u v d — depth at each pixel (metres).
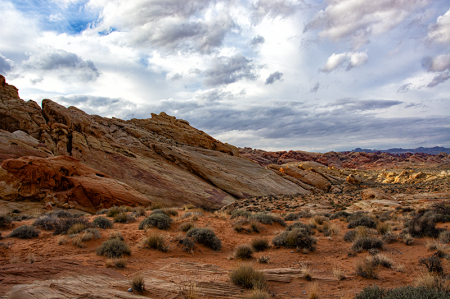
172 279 7.21
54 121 40.78
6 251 9.27
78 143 38.66
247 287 6.84
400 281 6.91
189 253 10.77
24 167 26.77
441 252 8.49
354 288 6.66
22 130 37.41
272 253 10.90
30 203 25.58
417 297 4.67
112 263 8.34
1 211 22.16
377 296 5.11
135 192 32.91
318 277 7.67
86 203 28.50
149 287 6.31
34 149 32.28
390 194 40.41
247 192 47.34
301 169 70.44
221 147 67.94
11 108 38.50
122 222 15.93
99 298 5.27
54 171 28.61
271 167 71.88
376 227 14.24
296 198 41.00
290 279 7.48
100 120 53.88
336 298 6.11
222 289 6.54
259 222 16.83
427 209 16.81
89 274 6.92
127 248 9.92
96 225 13.64
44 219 13.84
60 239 10.62
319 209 29.52
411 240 10.61
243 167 59.03
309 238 11.73
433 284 5.65
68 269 7.23
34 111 40.75
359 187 63.25
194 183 43.53
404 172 76.69
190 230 12.68
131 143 49.19
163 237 11.76
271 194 49.84
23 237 11.23
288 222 18.86
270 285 7.09
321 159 157.12
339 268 8.64
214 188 44.78
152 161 45.72
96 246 10.69
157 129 63.72
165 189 38.00
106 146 42.12
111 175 36.69
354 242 11.08
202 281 6.93
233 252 11.15
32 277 6.27
